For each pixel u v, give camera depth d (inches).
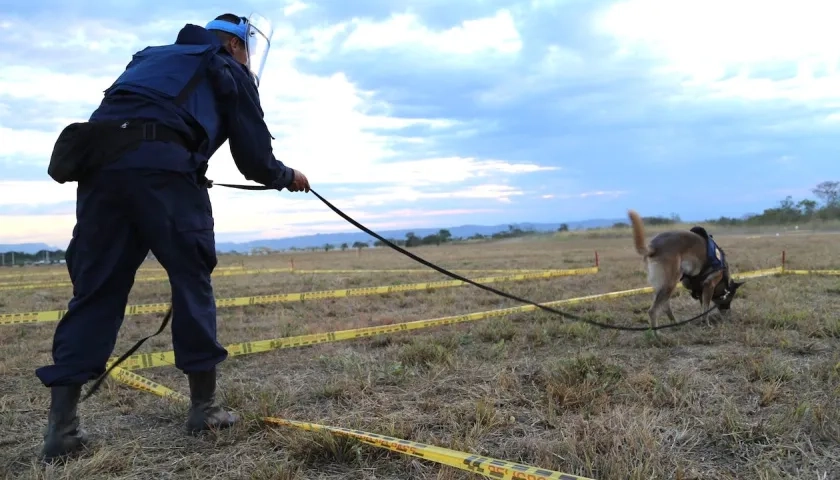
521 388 144.6
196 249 109.3
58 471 99.2
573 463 98.9
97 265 105.7
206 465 103.7
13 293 473.4
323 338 211.2
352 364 170.6
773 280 379.2
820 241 1000.2
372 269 731.4
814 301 281.0
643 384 142.7
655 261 230.1
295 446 107.3
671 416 122.0
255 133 112.1
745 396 135.2
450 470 96.4
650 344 197.5
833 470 97.2
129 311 298.0
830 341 189.3
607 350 189.6
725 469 98.7
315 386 151.9
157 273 746.2
